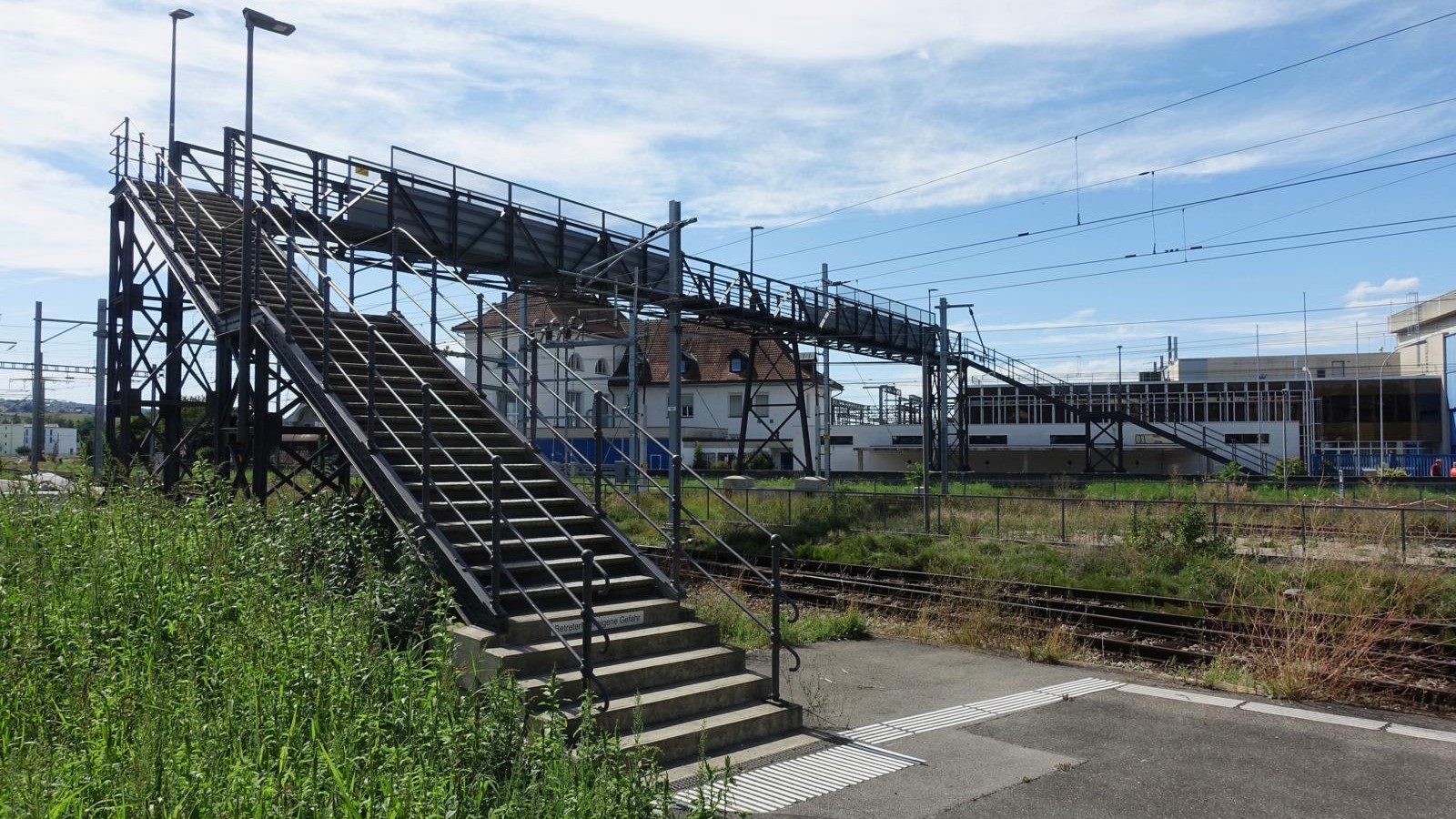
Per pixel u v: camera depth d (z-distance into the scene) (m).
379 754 5.21
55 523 9.43
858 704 9.09
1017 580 16.98
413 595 7.81
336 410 10.18
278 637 6.51
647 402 60.62
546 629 7.75
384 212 19.84
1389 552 16.56
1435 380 58.94
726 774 5.71
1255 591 15.01
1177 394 55.62
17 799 4.30
